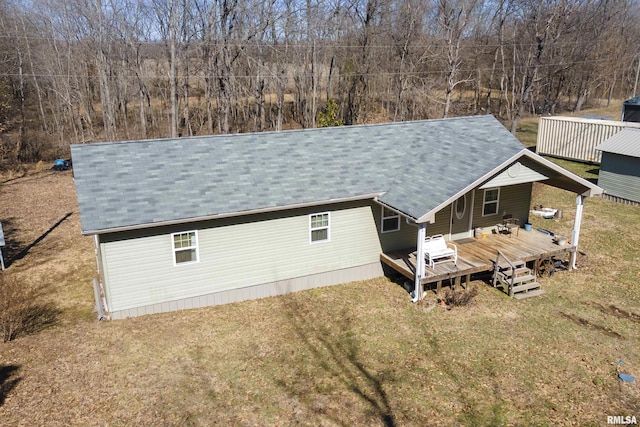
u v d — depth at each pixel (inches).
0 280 573.3
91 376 442.9
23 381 432.5
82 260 726.5
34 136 1534.2
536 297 606.2
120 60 1723.7
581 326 538.0
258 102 1633.9
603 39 2235.5
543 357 480.4
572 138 1274.6
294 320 552.4
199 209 546.0
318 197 595.2
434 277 585.9
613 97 2632.9
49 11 1552.7
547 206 965.2
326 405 411.5
